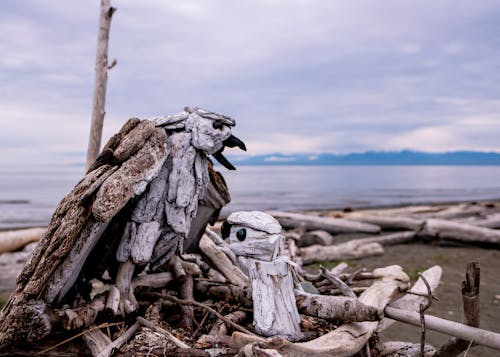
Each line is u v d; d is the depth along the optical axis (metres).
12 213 22.69
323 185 66.50
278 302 3.20
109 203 2.89
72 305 3.52
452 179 104.56
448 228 11.98
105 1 6.29
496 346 2.72
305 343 2.86
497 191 51.84
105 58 6.37
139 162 3.10
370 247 10.57
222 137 3.47
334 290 4.35
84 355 3.28
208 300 3.95
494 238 11.41
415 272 8.67
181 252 3.98
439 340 5.15
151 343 3.06
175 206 3.41
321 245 10.80
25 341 3.27
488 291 7.38
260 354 2.56
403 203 29.70
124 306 3.38
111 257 3.76
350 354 2.98
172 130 3.46
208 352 2.91
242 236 3.34
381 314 3.00
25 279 3.06
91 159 6.32
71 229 2.95
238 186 61.03
